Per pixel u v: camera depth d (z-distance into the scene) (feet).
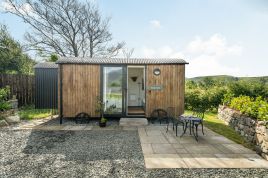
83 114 28.99
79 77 29.40
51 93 40.16
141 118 28.73
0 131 22.82
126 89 29.76
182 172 12.50
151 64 29.60
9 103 29.07
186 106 44.34
